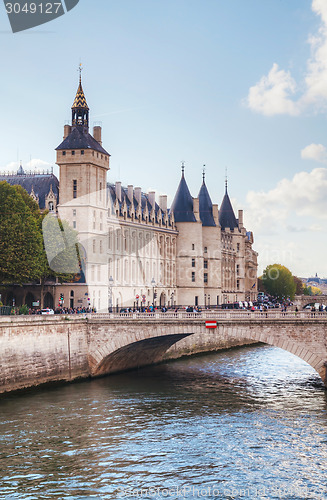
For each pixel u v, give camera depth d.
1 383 73.25
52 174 133.62
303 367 102.12
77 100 118.38
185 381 87.44
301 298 199.50
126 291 130.38
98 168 118.88
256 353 124.88
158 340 93.81
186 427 61.81
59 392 78.00
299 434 59.56
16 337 75.75
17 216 93.25
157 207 158.12
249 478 48.81
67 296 113.44
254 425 62.59
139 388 81.44
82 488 46.81
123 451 54.50
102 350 88.50
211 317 83.38
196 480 48.38
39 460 52.16
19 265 91.94
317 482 48.06
